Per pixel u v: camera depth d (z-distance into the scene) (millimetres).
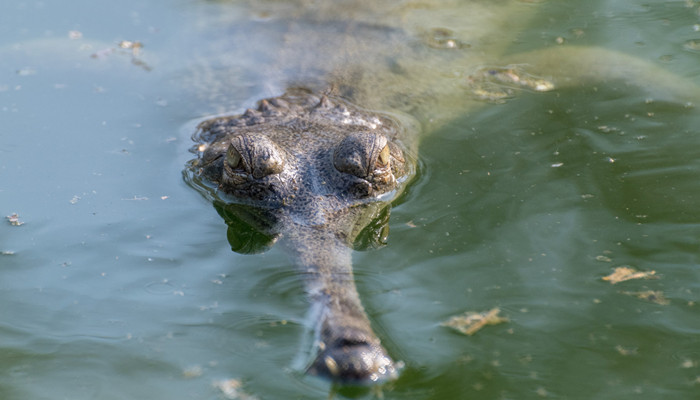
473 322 11133
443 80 20062
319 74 20047
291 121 16578
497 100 18844
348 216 13820
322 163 14719
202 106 19047
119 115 18672
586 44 21859
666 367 10102
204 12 24891
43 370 10492
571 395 9672
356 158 14312
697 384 9773
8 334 11242
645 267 12203
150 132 17828
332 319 10789
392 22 23250
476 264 12578
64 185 15508
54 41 23000
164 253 13320
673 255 12422
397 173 15328
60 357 10766
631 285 11797
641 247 12703
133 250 13422
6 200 14953
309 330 11102
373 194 14406
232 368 10445
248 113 17375
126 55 22219
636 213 13672
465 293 11844
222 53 21984
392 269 12539
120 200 14984
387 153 14695
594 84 19281
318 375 10078
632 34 22375
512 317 11219
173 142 17312
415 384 9969
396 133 17156
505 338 10789
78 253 13328
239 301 11930
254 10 24609
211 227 14109
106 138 17531
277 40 22266
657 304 11344
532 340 10719
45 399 9945
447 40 22281
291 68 20500
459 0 25109
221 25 23828
